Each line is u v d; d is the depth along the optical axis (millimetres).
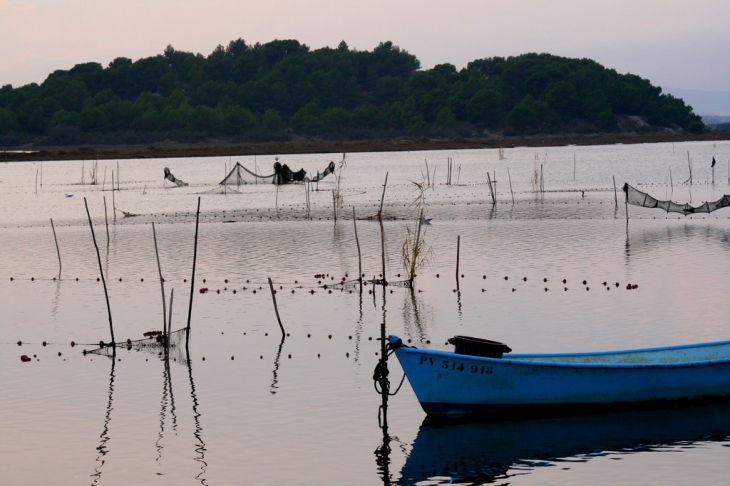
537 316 40469
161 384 31922
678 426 27219
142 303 45906
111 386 31828
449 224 75062
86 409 29328
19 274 55344
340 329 39375
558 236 66375
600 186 113625
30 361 35250
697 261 53844
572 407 28250
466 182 124375
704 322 38375
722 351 30750
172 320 41750
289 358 34875
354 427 27328
